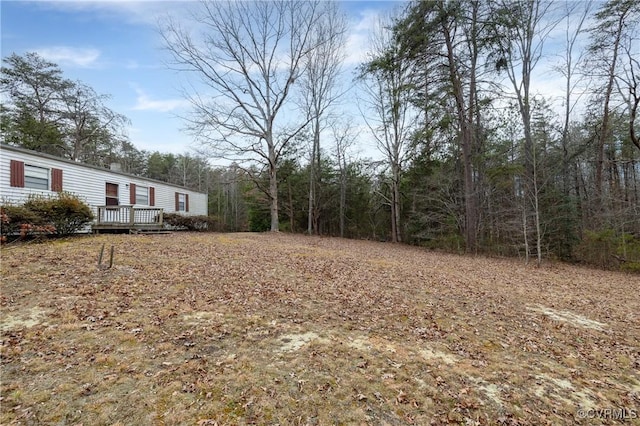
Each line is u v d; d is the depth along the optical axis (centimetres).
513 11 1379
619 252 1171
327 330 433
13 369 302
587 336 464
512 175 1355
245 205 3069
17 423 234
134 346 357
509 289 730
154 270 669
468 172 1525
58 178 1176
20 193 1040
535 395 304
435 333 446
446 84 1562
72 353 335
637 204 1279
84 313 434
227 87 1922
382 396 288
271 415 256
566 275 991
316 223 2389
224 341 383
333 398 281
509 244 1422
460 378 327
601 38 1296
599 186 1420
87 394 271
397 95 1777
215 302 511
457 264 1091
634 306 637
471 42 1495
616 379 344
